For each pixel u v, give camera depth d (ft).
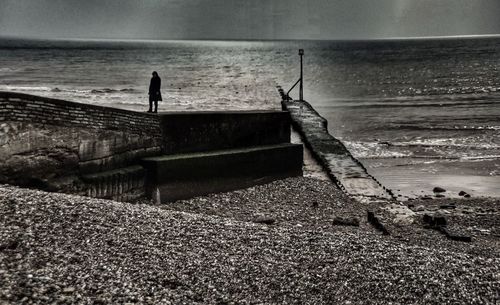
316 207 66.49
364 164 113.19
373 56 635.66
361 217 63.00
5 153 50.37
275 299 34.50
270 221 57.06
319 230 54.13
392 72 396.57
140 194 62.44
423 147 132.77
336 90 279.08
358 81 329.52
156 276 35.60
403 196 85.97
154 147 65.57
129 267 36.27
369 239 46.70
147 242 40.27
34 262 35.04
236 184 72.18
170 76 335.67
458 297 35.73
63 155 54.80
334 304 34.37
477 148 131.85
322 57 628.28
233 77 333.42
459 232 57.98
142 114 63.52
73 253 37.06
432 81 327.88
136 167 62.23
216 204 65.05
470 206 78.18
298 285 36.19
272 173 78.13
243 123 76.84
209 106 168.04
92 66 429.79
